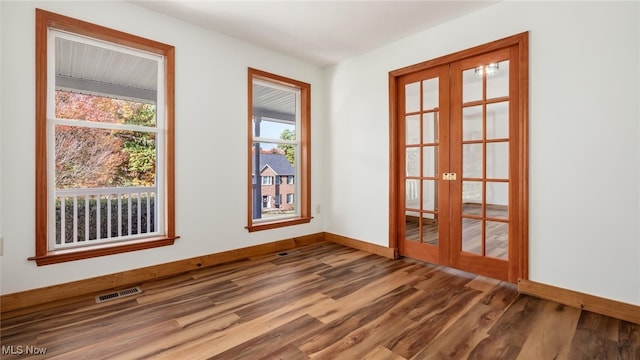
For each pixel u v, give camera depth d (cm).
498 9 253
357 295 233
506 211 260
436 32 296
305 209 404
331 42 336
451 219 297
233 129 326
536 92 233
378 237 354
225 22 290
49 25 227
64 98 433
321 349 162
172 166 280
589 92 209
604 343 168
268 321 192
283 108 550
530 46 235
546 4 227
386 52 343
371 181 362
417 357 155
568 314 203
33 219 214
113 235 352
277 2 254
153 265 270
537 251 233
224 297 229
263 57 353
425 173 318
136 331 179
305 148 404
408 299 226
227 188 321
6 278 204
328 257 339
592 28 207
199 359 153
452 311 206
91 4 237
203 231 303
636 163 192
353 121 383
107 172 373
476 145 277
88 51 337
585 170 211
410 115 328
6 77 204
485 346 165
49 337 172
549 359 153
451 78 292
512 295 233
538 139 232
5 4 203
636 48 191
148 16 265
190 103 293
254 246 345
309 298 228
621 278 197
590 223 209
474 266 281
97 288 239
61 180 349
